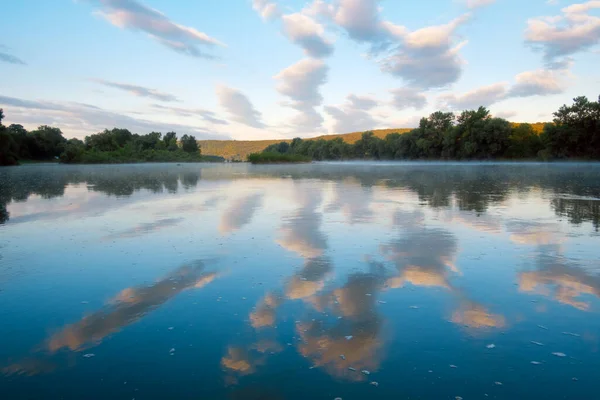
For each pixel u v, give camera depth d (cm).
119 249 488
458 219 673
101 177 2150
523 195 1040
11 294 340
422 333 261
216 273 389
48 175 2391
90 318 292
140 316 294
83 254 466
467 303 307
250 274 385
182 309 305
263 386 205
